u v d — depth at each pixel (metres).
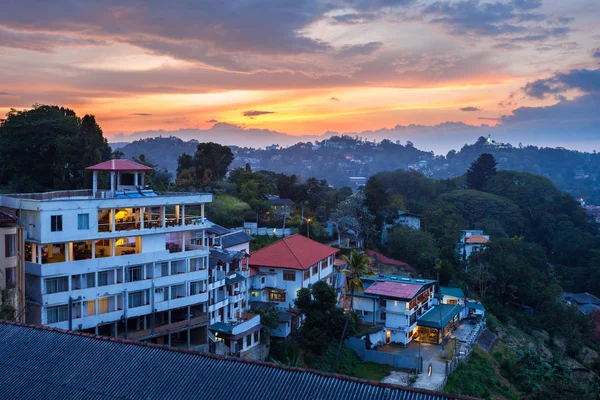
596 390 56.09
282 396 28.58
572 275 135.12
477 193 168.88
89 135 79.06
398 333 69.94
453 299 86.88
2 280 44.16
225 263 61.66
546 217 160.88
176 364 31.92
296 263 69.00
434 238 117.19
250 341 57.94
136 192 56.81
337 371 59.38
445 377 58.44
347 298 79.44
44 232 47.03
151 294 52.78
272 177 154.25
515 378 68.75
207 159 122.38
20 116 82.75
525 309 105.06
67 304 47.78
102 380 31.48
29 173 80.00
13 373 33.03
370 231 110.94
